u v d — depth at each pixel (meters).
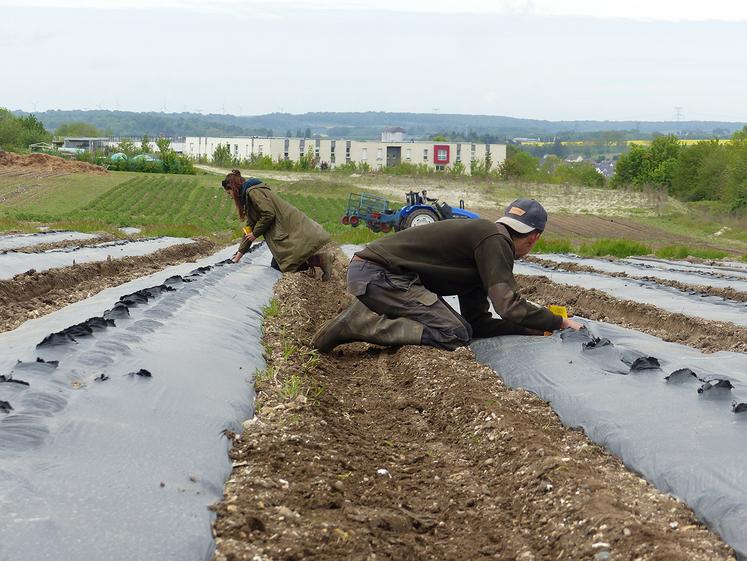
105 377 5.49
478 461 5.38
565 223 58.25
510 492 4.75
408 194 28.84
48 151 117.19
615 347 7.27
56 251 16.67
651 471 4.88
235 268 14.58
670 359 7.31
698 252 28.73
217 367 6.52
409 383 7.39
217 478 4.44
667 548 3.62
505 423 5.71
